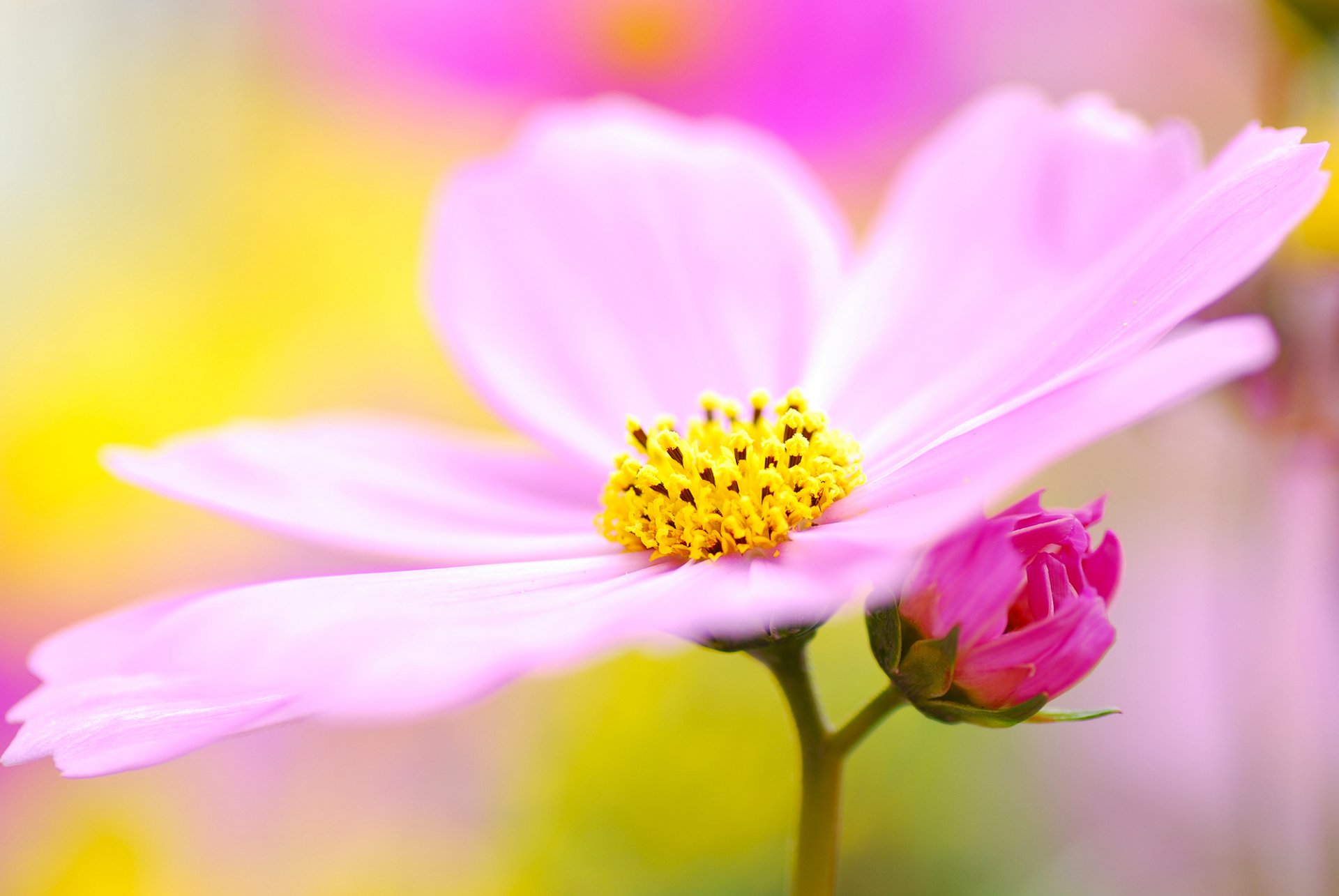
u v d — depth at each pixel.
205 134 0.30
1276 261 0.23
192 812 0.24
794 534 0.20
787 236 0.22
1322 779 0.24
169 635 0.17
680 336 0.22
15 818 0.24
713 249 0.22
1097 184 0.21
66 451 0.26
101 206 0.30
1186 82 0.29
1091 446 0.31
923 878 0.24
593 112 0.23
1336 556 0.24
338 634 0.17
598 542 0.20
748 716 0.24
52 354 0.27
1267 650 0.25
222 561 0.26
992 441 0.18
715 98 0.27
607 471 0.21
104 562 0.26
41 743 0.18
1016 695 0.18
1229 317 0.23
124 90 0.30
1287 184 0.18
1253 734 0.25
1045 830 0.25
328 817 0.24
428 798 0.25
